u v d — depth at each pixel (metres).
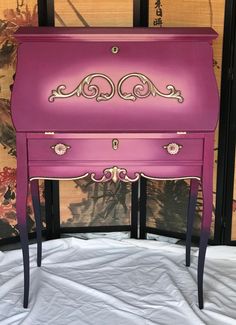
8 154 2.27
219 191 2.27
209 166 1.78
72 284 2.02
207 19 2.12
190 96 1.73
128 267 2.17
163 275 2.10
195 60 1.72
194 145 1.77
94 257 2.25
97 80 1.72
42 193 2.34
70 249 2.30
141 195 2.37
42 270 2.13
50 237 2.41
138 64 1.72
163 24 2.18
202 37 1.71
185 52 1.72
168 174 1.79
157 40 1.72
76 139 1.75
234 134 2.19
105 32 1.73
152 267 2.17
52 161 1.77
